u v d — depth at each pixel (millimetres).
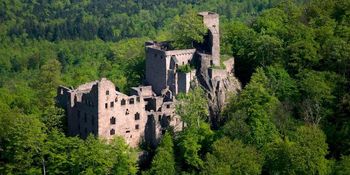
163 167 197875
